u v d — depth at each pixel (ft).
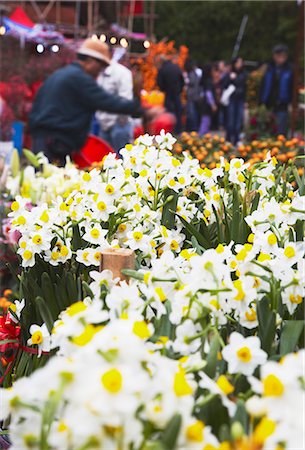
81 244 7.77
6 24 38.11
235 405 4.56
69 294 7.15
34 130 20.35
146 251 7.55
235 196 8.20
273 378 4.05
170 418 3.97
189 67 49.42
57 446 4.00
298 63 34.06
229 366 4.81
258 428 4.08
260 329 5.55
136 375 3.90
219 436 4.66
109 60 20.88
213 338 4.93
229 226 8.25
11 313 7.54
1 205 13.09
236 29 94.38
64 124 20.04
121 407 3.76
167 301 5.52
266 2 91.86
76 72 20.18
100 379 3.84
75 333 4.55
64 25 45.42
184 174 8.59
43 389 4.01
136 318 4.75
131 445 3.90
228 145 19.98
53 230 7.75
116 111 20.40
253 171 8.75
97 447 3.79
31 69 32.86
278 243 6.96
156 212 8.38
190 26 96.22
